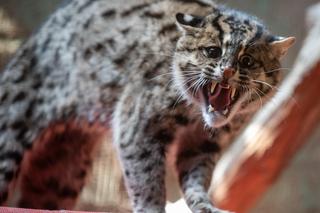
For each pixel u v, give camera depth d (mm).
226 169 8734
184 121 5695
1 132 6410
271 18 11914
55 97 6387
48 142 6555
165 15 5996
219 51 5336
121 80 6023
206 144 5867
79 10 6477
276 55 5508
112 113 6145
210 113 5332
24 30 10453
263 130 8719
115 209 9344
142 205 5629
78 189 6922
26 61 6500
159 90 5664
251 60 5332
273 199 12109
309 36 8953
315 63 8625
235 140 9281
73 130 6512
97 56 6203
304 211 12133
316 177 12156
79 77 6285
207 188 5801
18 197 6898
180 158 5883
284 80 9695
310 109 8711
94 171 9172
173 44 5762
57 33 6469
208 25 5457
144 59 5855
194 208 5578
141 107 5727
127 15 6195
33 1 10625
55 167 6727
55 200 6883
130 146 5723
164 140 5727
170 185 10391
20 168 6488
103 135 6480
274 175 8789
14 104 6426
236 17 5547
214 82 5312
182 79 5512
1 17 10398
